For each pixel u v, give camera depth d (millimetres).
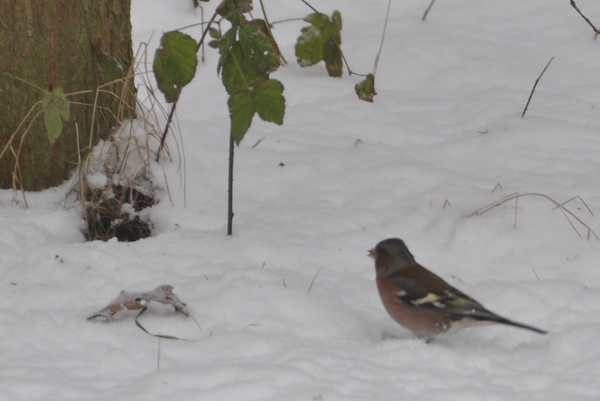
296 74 12430
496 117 11359
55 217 8820
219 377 5906
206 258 8203
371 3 14789
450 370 6301
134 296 7051
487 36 13711
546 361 6496
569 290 7586
